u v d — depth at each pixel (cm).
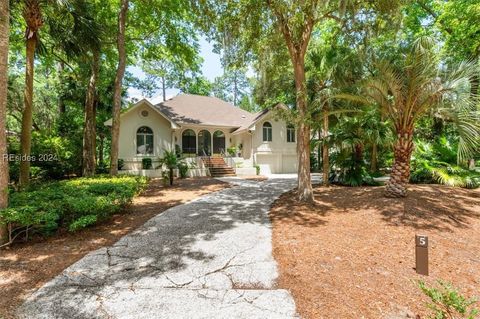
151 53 1567
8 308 294
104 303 305
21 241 491
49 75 1980
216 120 2092
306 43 806
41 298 313
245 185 1270
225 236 530
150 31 1442
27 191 681
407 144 757
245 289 337
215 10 809
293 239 510
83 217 527
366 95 780
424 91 691
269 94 1555
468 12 1040
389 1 707
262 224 613
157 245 482
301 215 679
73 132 1709
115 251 453
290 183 1345
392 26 782
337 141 1132
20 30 1202
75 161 1488
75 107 1892
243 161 2038
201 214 704
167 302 308
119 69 1200
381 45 852
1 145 475
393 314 285
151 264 405
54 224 500
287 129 2136
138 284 347
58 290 330
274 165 2094
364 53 807
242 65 973
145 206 804
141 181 998
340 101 977
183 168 1644
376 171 1365
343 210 711
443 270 393
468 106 624
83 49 935
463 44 1148
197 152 2053
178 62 1641
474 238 523
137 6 1312
